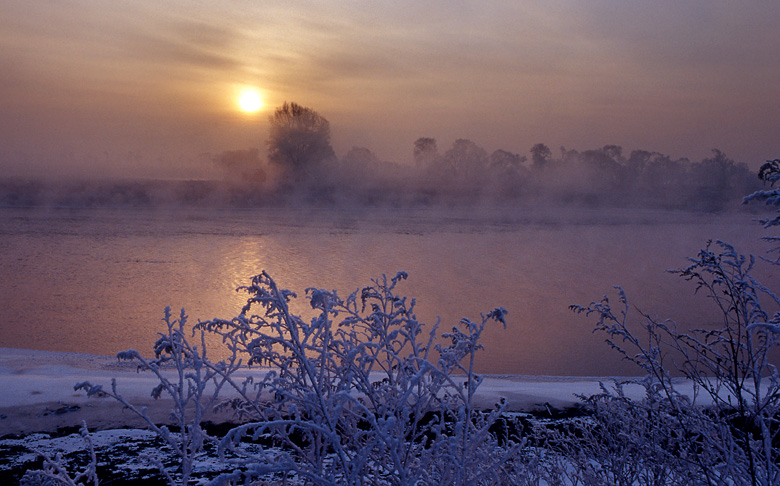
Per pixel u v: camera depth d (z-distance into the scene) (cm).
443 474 215
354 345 275
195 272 2520
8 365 871
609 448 315
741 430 263
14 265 2619
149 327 1469
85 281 2252
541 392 686
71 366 869
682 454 281
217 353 987
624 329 325
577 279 2534
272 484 279
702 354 299
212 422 545
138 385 688
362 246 3688
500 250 3644
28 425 565
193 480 430
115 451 500
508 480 262
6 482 441
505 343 1363
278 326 257
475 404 645
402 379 253
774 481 244
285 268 2677
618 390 330
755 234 4528
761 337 260
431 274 2597
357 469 193
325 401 213
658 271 2823
